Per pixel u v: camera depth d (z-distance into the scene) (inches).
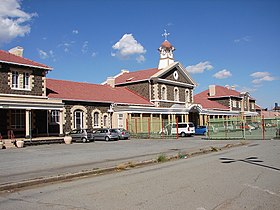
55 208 273.4
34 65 1160.8
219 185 351.9
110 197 307.6
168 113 1737.2
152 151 815.1
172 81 1886.1
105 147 964.6
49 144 1081.4
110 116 1523.1
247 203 275.0
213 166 507.8
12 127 1110.4
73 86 1526.8
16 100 1033.5
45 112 1213.7
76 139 1222.3
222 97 2566.4
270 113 3255.4
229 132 1501.0
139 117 1578.5
